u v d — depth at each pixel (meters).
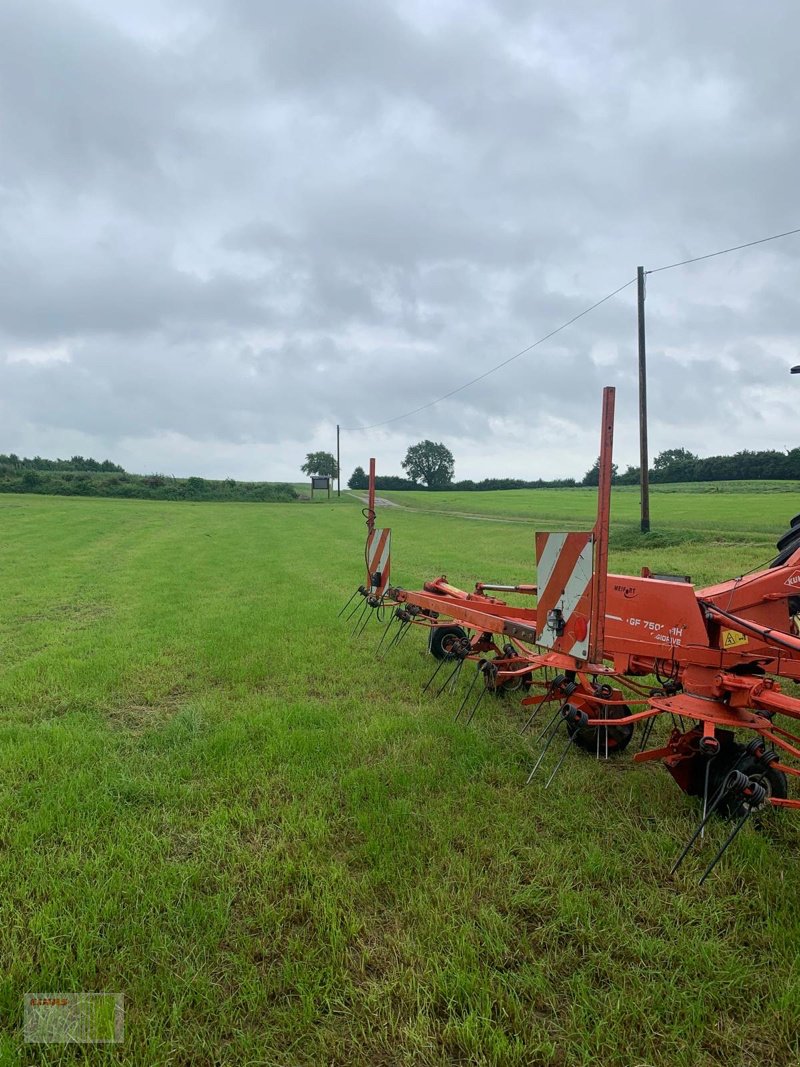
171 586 13.88
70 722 5.52
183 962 2.72
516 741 5.25
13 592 13.01
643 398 24.30
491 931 2.93
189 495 69.88
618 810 4.10
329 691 6.70
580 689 4.71
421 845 3.58
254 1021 2.48
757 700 3.86
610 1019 2.47
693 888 3.29
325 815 3.97
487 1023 2.41
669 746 4.14
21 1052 2.31
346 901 3.10
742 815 3.43
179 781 4.39
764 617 5.52
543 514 44.56
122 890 3.18
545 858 3.52
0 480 66.19
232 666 7.38
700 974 2.72
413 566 17.03
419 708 6.08
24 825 3.73
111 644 8.44
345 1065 2.30
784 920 3.05
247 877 3.33
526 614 6.61
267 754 4.84
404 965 2.75
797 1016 2.47
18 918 2.96
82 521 33.56
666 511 40.00
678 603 4.75
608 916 3.04
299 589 13.53
